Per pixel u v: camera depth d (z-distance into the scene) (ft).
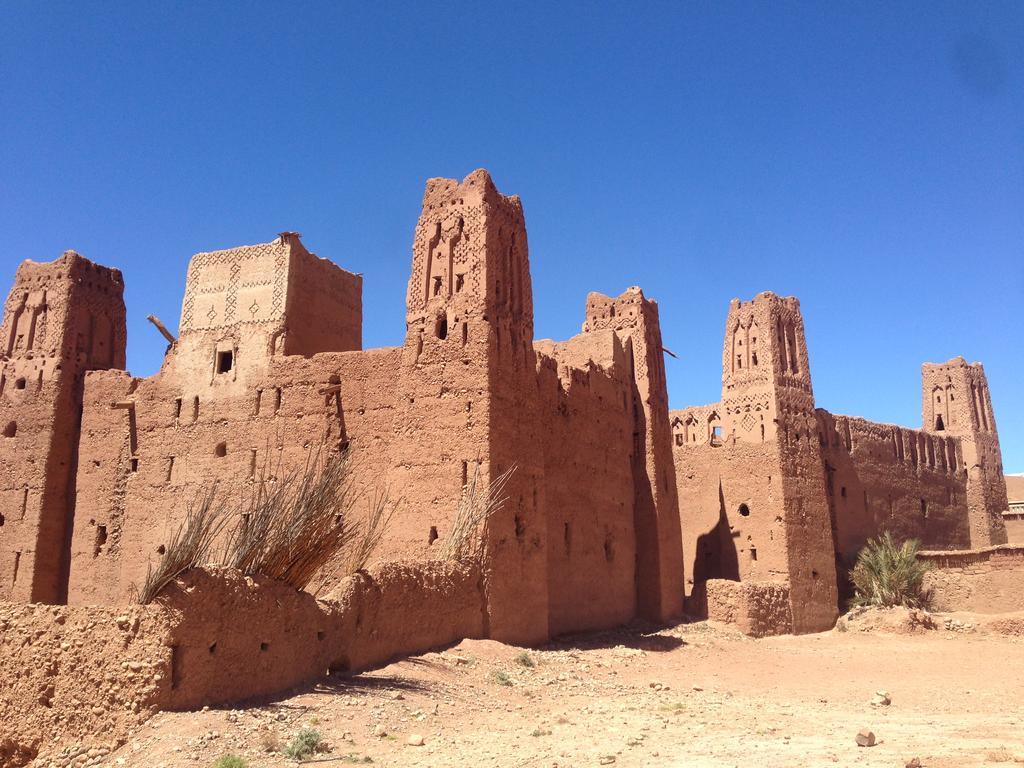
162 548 95.86
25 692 47.26
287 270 99.04
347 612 57.93
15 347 112.88
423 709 50.31
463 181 89.61
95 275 117.29
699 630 108.37
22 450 107.45
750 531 125.59
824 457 146.61
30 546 102.99
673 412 165.48
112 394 106.73
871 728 49.60
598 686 65.92
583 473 102.73
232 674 47.73
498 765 38.78
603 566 104.47
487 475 78.69
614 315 126.72
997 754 39.42
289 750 39.52
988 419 195.72
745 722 51.49
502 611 77.41
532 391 90.17
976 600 127.13
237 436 96.07
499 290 87.61
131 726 43.01
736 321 134.92
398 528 81.05
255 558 51.80
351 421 90.38
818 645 104.01
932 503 173.88
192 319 103.24
